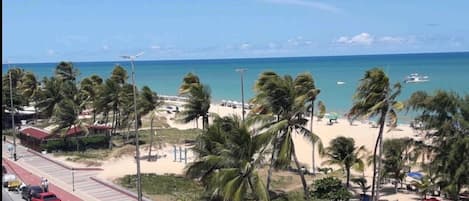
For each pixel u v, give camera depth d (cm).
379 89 4022
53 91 8912
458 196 4475
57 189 5041
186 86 7144
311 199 4272
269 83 4088
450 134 4278
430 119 4381
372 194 4191
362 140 7575
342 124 9338
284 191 4734
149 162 6188
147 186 4925
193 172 3800
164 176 5344
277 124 3703
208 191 3753
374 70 4056
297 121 4178
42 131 7694
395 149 4756
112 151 7000
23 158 6738
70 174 5725
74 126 7550
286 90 4050
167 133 8475
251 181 3189
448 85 15850
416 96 4453
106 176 5488
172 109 11825
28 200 4462
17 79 12219
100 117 10012
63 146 7281
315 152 6812
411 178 5378
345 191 4403
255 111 4656
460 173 4191
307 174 5531
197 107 6425
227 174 3075
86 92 9294
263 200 3130
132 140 7788
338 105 13100
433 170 4441
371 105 4072
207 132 3634
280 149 4069
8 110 9994
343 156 4853
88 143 7475
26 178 5519
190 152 6700
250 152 3231
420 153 4594
